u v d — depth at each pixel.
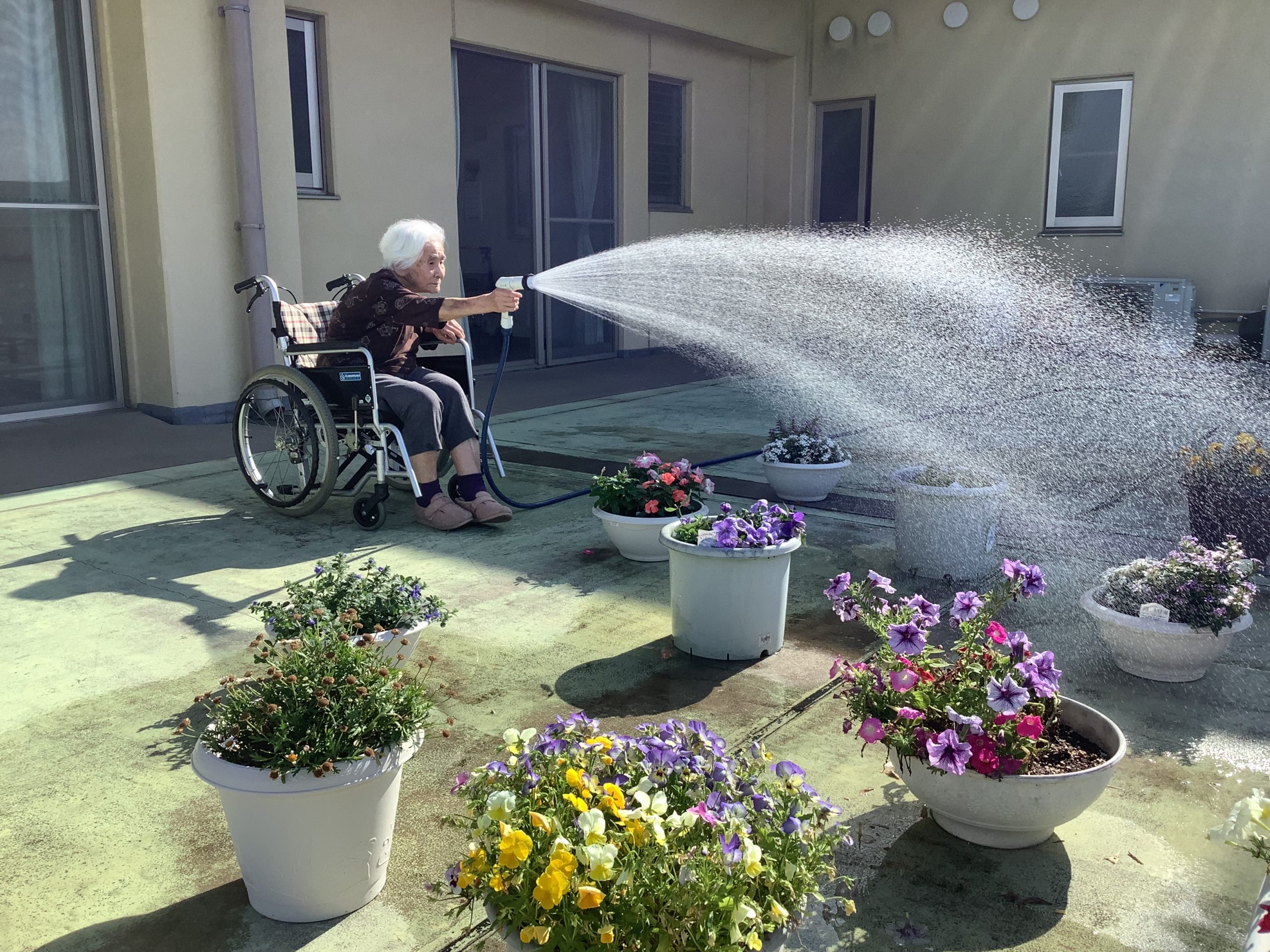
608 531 3.73
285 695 1.77
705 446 5.99
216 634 3.02
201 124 6.23
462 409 4.22
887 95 11.04
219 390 6.51
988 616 2.11
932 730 1.93
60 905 1.79
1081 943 1.70
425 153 8.04
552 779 1.52
